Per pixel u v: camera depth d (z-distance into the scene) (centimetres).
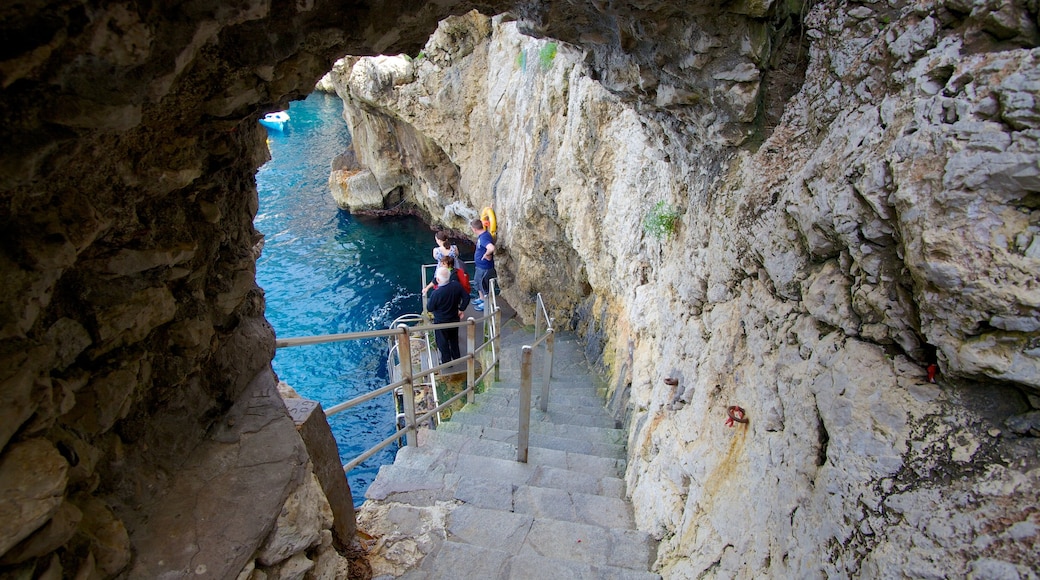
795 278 202
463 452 419
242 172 191
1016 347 122
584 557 286
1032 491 116
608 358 623
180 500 159
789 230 206
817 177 187
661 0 208
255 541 159
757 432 214
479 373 730
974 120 132
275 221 1411
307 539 179
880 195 153
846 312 171
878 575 136
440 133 1143
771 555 189
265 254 1227
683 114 278
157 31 107
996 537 116
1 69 92
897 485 140
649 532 304
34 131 102
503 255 1017
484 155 1074
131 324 141
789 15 220
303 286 1097
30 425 113
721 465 243
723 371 258
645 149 464
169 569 145
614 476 404
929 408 140
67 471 116
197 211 168
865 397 155
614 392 557
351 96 1241
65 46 95
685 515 270
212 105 149
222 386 191
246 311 210
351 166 1448
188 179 150
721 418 253
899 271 152
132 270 140
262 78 154
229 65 144
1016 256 121
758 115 244
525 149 828
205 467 171
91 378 136
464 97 1071
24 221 112
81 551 126
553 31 262
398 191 1413
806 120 222
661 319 389
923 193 138
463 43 1038
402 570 262
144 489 154
